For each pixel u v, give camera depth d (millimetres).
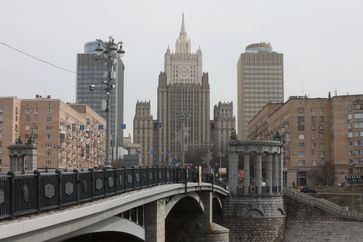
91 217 31031
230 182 119875
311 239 123500
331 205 125812
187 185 67438
